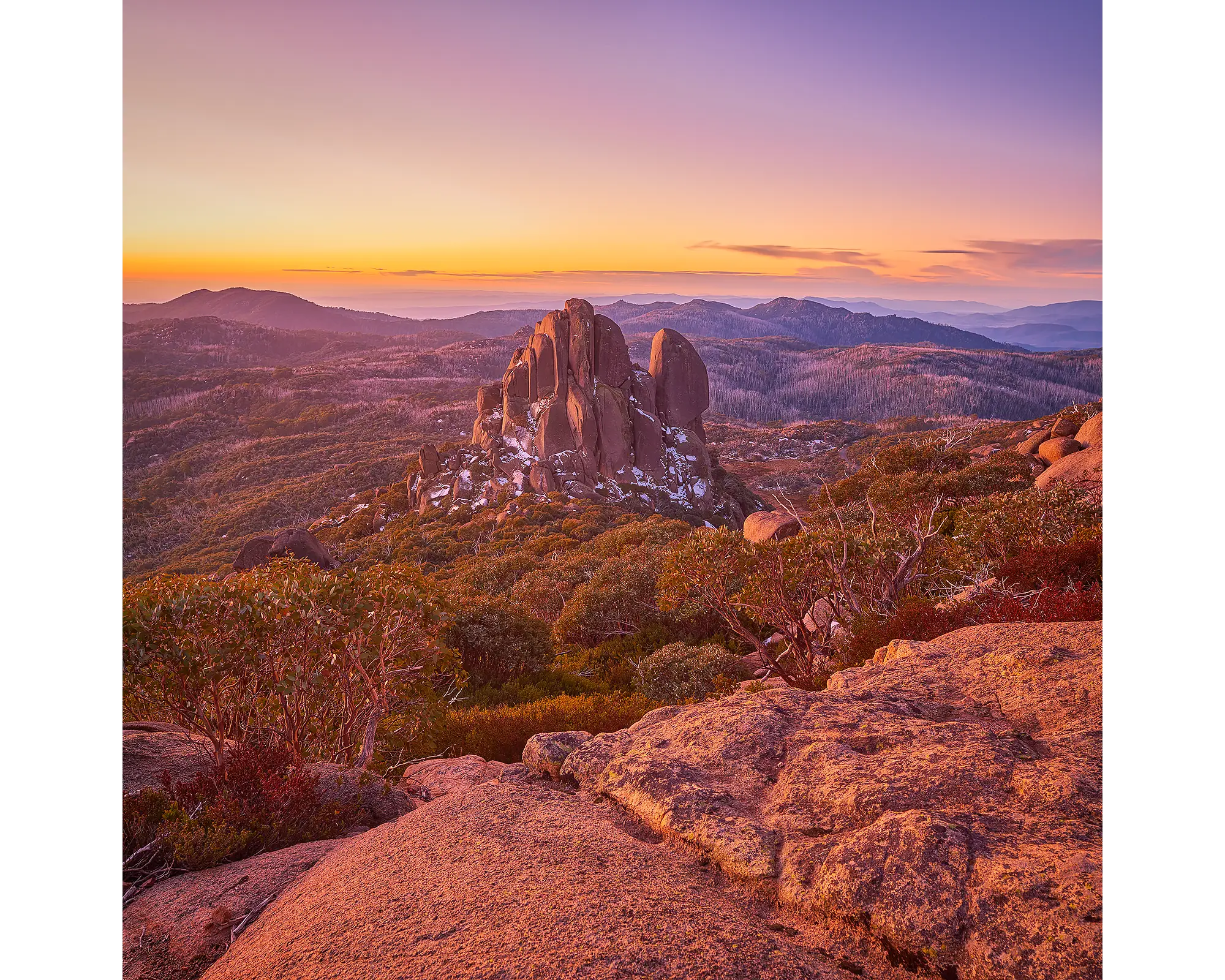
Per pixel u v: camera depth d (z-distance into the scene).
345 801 3.47
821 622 9.84
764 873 1.93
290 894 2.43
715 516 66.56
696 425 76.69
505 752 5.73
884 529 9.79
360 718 4.93
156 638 3.53
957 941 1.57
